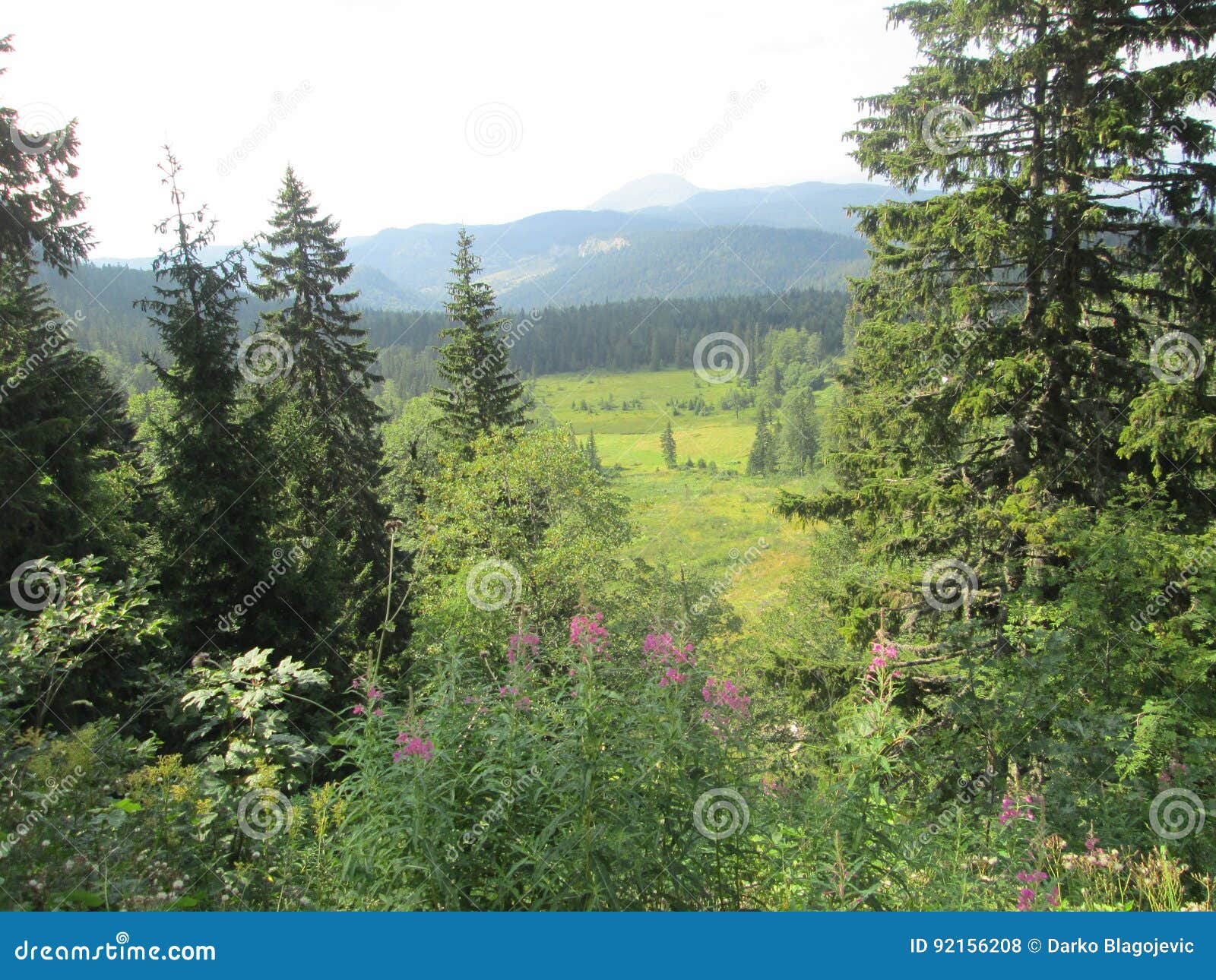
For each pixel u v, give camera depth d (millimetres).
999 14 10273
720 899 3613
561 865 3346
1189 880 5652
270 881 3836
